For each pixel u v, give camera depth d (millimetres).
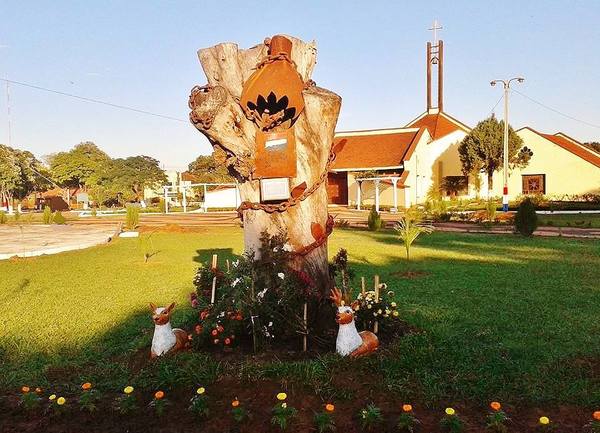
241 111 5453
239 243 19750
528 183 40750
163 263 13953
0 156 60406
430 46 48031
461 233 21016
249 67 5457
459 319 6977
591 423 3752
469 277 10352
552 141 39844
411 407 3949
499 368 4910
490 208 25641
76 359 5730
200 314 5527
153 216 40750
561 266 11531
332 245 17344
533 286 9227
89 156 76938
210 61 5492
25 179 63531
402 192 39125
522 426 3863
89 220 38219
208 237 22609
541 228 22156
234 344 5230
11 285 10734
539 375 4773
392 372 4582
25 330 6992
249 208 5633
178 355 4871
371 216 23734
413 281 10070
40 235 23172
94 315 7848
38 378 5020
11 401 4355
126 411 4004
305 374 4367
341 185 44250
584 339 5922
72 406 4156
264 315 5094
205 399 3988
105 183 65562
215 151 5676
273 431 3760
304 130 5551
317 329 5410
